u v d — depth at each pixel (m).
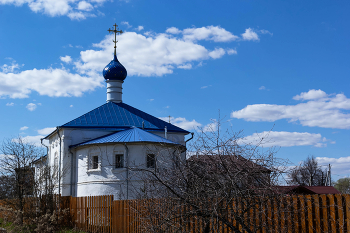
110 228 16.77
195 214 7.98
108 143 29.52
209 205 7.73
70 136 33.25
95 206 18.50
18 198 22.38
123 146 29.45
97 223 18.06
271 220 8.22
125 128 34.72
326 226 7.53
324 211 7.60
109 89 40.44
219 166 7.59
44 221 20.06
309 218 7.82
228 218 8.37
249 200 7.68
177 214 8.52
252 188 7.42
